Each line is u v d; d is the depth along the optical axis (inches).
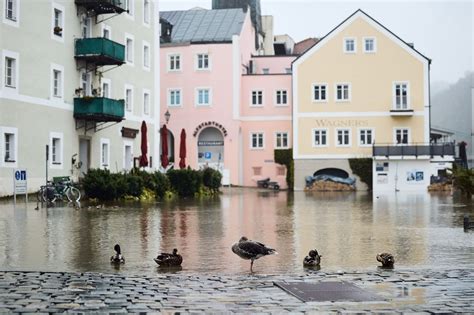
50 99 1593.3
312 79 2672.2
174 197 1754.4
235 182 2792.8
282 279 420.2
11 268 480.4
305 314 311.9
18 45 1462.8
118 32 1945.1
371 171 2591.0
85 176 1455.5
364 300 346.0
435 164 2566.4
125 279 422.9
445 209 1242.6
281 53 3927.2
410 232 770.2
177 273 458.9
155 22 2208.4
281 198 1806.1
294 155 2672.2
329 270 470.3
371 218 1010.7
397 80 2632.9
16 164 1446.9
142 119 2098.9
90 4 1734.7
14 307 326.0
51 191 1323.8
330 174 2669.8
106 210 1146.7
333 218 1010.1
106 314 311.0
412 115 2623.0
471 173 1704.0
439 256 553.9
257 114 2861.7
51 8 1601.9
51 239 673.6
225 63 2797.7
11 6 1449.3
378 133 2637.8
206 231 778.8
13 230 765.3
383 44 2640.3
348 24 2652.6
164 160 1924.2
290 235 735.1
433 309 322.7
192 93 2812.5
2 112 1401.3
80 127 1734.7
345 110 2652.6
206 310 321.1
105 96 1879.9
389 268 478.0
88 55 1707.7
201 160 2844.5
